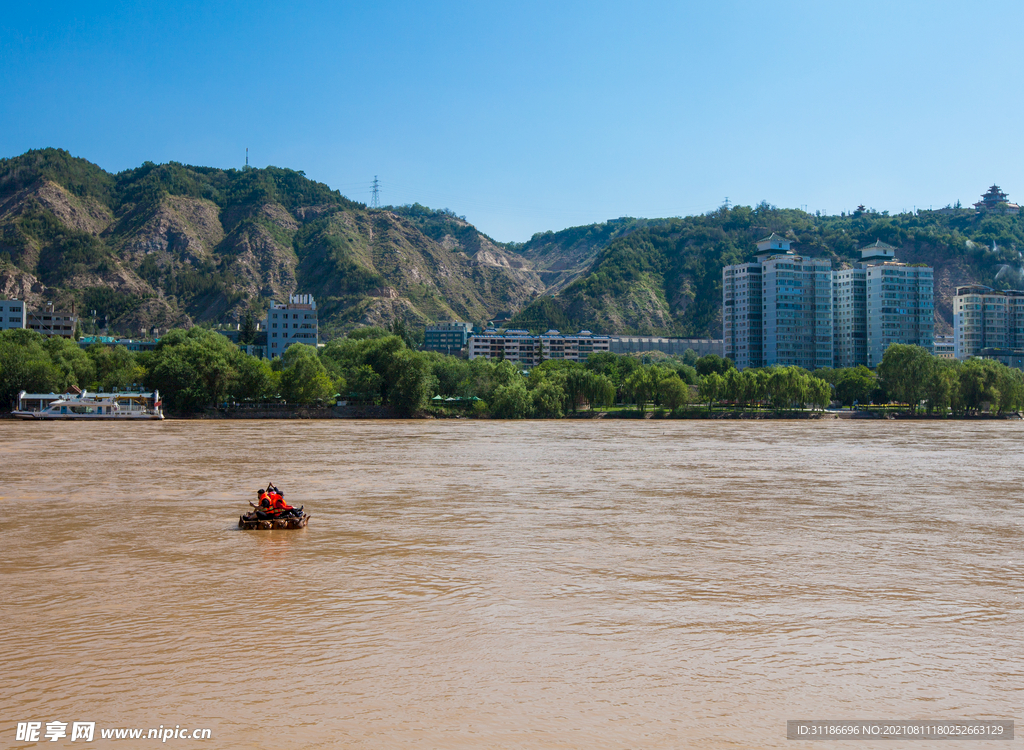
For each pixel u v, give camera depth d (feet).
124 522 179.11
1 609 109.40
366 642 96.43
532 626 103.19
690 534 167.43
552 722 74.79
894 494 231.91
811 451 386.73
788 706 79.05
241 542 156.87
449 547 152.46
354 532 167.94
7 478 260.01
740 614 109.09
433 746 69.87
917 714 77.66
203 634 99.04
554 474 279.49
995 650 95.50
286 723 74.13
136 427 557.33
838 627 103.65
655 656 92.38
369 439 452.76
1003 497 226.99
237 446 396.16
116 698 79.56
